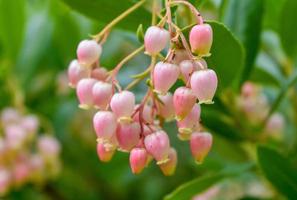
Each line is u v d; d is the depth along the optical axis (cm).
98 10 36
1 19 49
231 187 45
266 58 46
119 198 61
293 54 41
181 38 31
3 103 54
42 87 57
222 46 34
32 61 54
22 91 54
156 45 31
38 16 55
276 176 37
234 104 40
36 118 52
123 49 55
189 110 31
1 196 51
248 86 42
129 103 32
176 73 31
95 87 32
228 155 46
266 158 37
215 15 43
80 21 51
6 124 50
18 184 51
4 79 53
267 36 46
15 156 50
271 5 42
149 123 32
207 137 32
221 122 39
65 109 55
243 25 39
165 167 33
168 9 31
